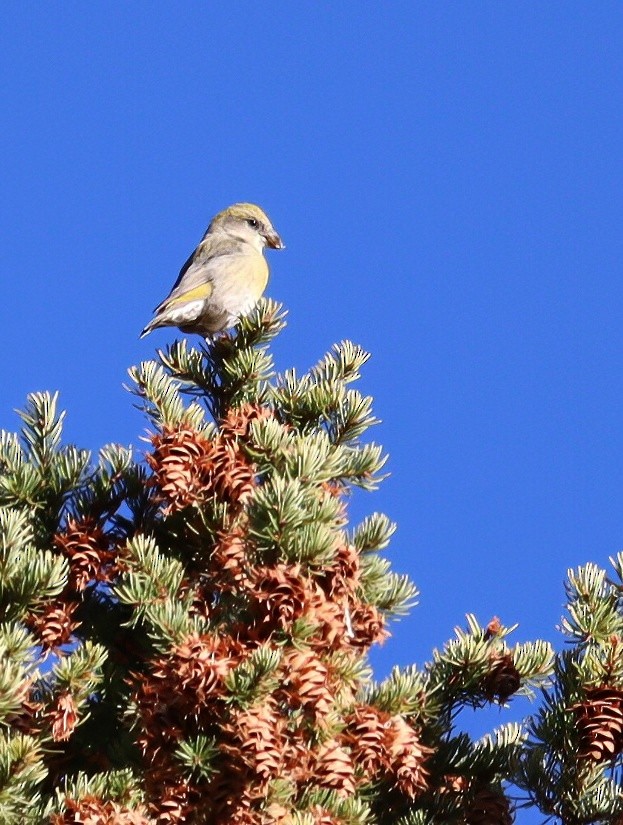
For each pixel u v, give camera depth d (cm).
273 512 773
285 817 765
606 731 829
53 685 798
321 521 805
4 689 718
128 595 838
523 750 884
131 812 735
